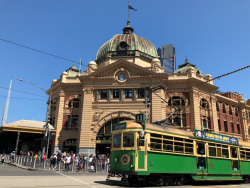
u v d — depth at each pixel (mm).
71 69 49875
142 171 13438
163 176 14633
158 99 36719
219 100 46094
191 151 16406
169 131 15508
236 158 19766
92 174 21953
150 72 38250
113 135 15289
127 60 41656
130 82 38750
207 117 40406
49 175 18219
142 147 13828
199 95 39844
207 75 42688
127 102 37812
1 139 49188
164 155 14688
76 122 40719
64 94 42219
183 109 38531
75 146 40688
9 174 17672
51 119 44750
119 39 45812
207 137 17766
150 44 47531
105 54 45250
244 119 50219
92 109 38406
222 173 17969
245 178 20453
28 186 11359
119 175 14656
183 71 46781
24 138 45656
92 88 39250
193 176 16125
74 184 12891
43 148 25766
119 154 14320
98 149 39156
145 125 14375
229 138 19781
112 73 39750
